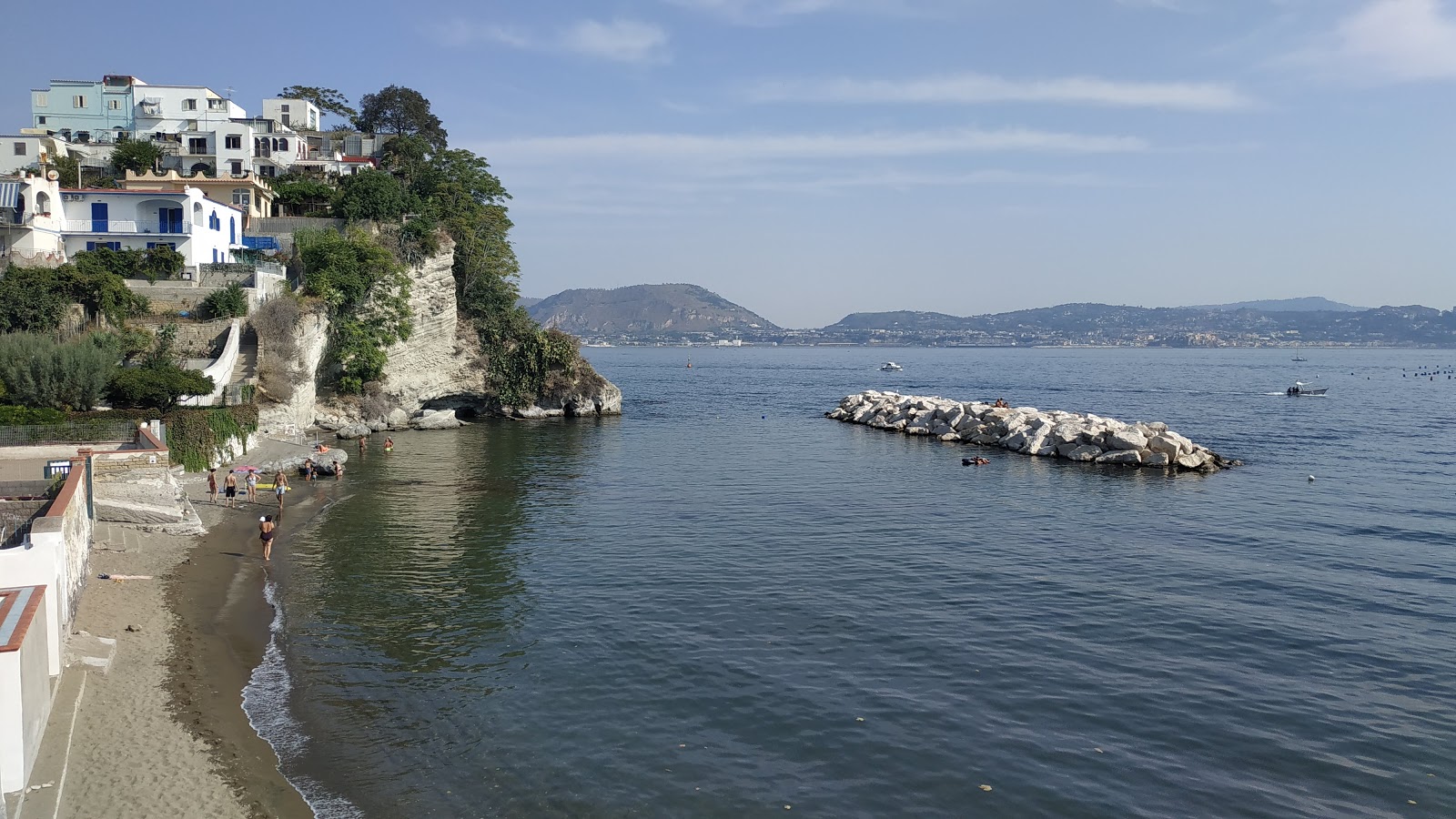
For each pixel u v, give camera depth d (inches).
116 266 2834.6
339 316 3449.8
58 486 1371.8
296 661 1151.6
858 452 3292.3
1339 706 1093.1
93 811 754.2
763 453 3240.7
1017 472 2815.0
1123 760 954.7
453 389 4350.4
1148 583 1578.5
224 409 2373.3
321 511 2053.4
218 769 850.1
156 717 940.0
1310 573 1652.3
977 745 979.3
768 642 1266.0
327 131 5118.1
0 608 783.1
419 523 1962.4
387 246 3750.0
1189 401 6102.4
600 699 1072.8
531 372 4525.1
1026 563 1699.1
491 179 4810.5
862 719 1035.9
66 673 1011.9
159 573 1450.5
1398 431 4114.2
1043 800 874.8
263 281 3038.9
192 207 3051.2
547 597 1451.8
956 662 1208.8
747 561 1686.8
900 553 1760.6
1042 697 1103.6
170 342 2620.6
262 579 1492.4
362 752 922.7
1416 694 1129.4
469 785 869.2
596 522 2009.1
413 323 3905.0
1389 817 855.7
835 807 853.8
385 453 3051.2
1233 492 2482.8
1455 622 1390.3
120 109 4675.2
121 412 2069.4
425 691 1079.6
